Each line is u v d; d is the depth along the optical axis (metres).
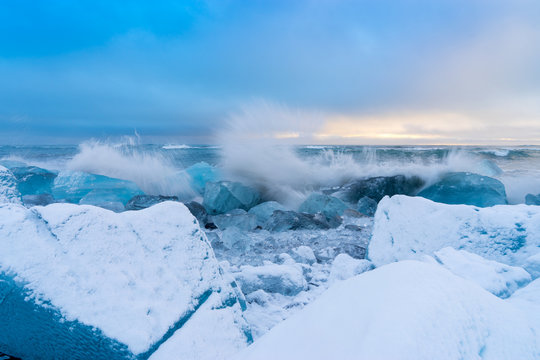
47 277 1.55
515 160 21.12
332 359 0.90
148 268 1.80
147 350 1.47
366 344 0.90
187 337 1.62
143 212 2.09
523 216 3.11
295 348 1.00
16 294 1.51
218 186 9.44
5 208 1.80
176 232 2.07
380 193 11.41
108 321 1.51
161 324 1.59
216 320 1.81
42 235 1.68
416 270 1.21
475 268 2.21
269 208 8.22
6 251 1.57
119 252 1.78
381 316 0.98
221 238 5.59
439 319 1.00
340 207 8.36
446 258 2.41
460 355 0.97
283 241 5.61
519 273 2.18
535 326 1.21
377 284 1.17
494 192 9.40
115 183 9.76
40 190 9.45
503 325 1.14
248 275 3.25
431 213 3.46
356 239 5.69
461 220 3.27
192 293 1.83
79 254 1.67
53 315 1.50
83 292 1.56
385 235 3.57
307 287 3.30
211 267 2.07
